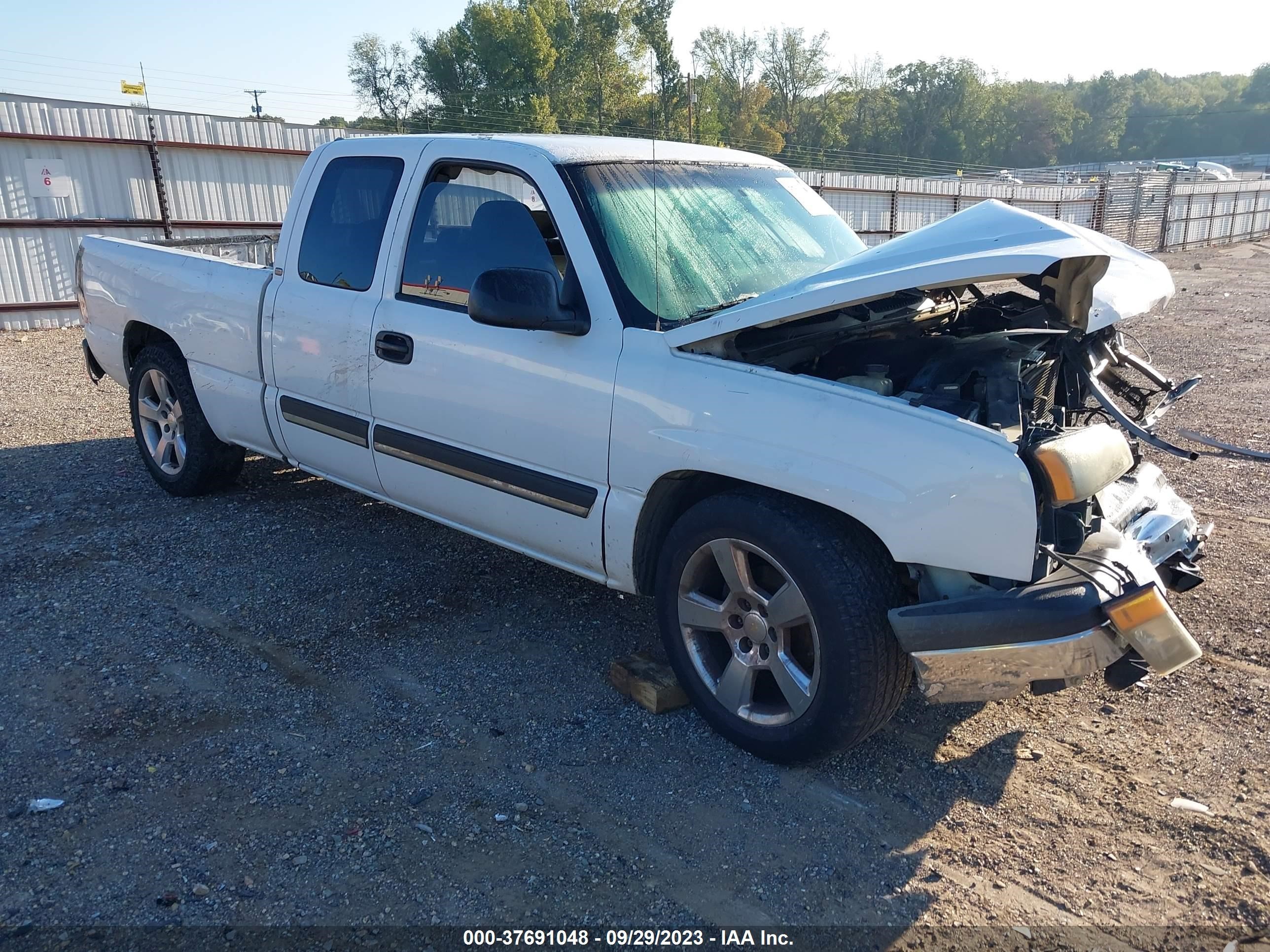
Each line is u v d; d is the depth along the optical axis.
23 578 4.43
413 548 4.87
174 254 5.25
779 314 2.87
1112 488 3.34
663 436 3.12
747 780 3.03
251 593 4.33
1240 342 11.48
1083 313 2.96
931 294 3.85
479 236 3.76
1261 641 3.85
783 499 2.94
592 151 3.71
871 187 23.66
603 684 3.61
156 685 3.53
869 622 2.78
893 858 2.69
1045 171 58.16
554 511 3.54
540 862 2.65
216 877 2.55
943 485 2.62
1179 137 125.00
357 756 3.12
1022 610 2.58
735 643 3.13
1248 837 2.75
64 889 2.50
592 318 3.33
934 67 93.75
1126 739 3.25
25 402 8.12
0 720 3.27
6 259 12.97
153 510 5.37
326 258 4.35
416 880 2.56
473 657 3.79
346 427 4.27
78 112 13.32
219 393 4.95
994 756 3.16
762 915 2.47
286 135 15.43
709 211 3.77
